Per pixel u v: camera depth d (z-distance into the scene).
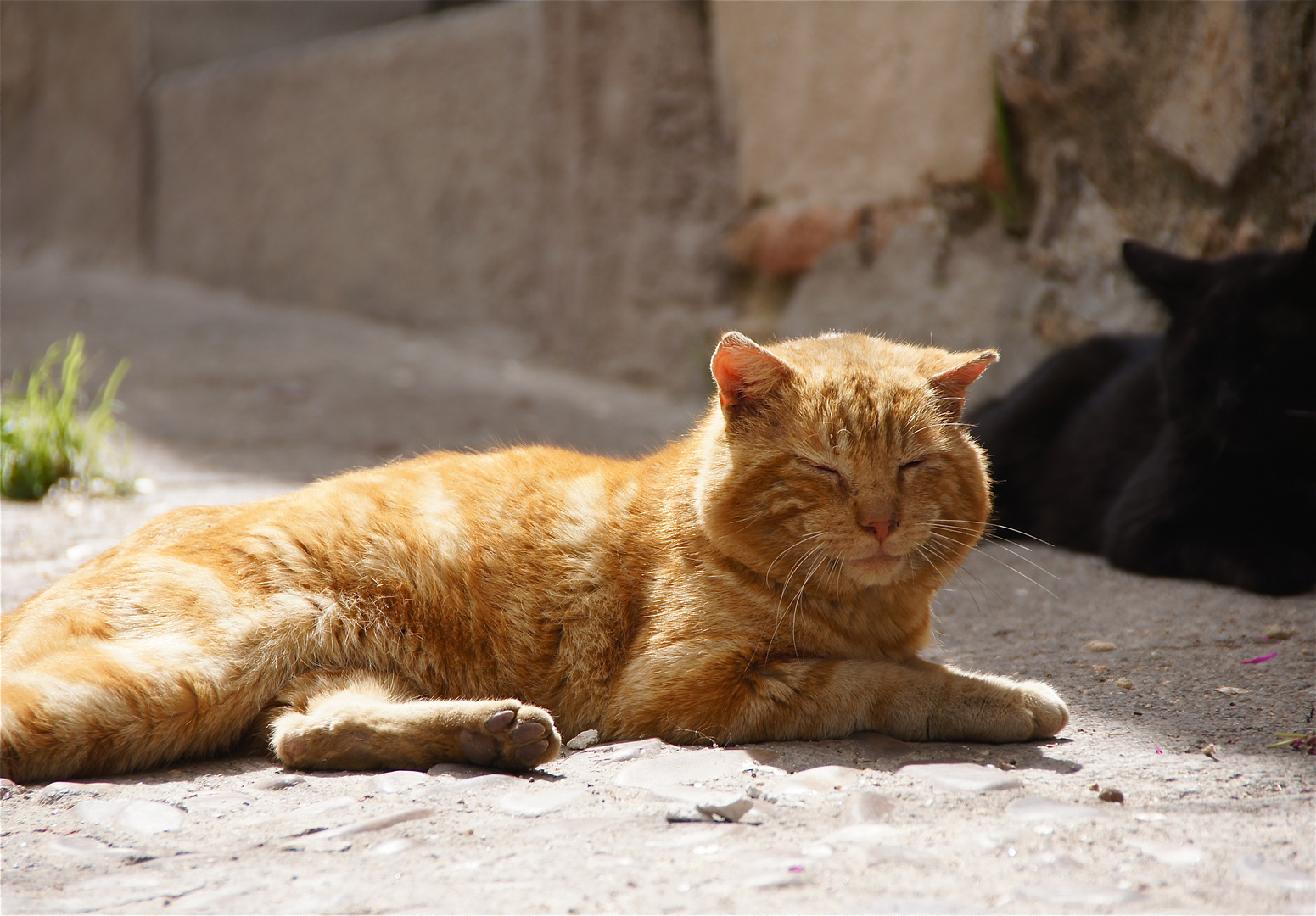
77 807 2.38
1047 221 6.26
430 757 2.66
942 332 6.85
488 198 9.95
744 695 2.80
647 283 8.51
